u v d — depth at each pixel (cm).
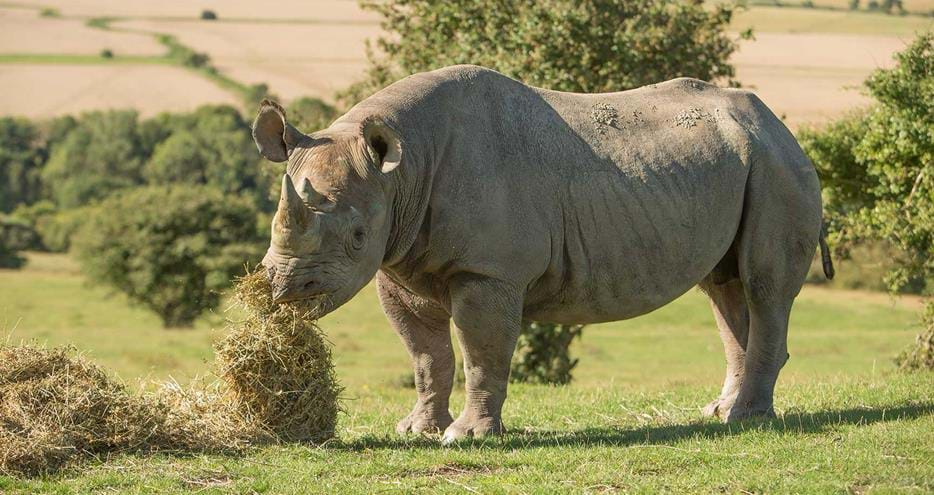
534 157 3506
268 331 3259
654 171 3650
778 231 3809
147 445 3209
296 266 3119
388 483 2927
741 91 3975
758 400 3831
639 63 6812
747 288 3850
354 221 3155
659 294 3722
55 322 17050
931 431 3328
